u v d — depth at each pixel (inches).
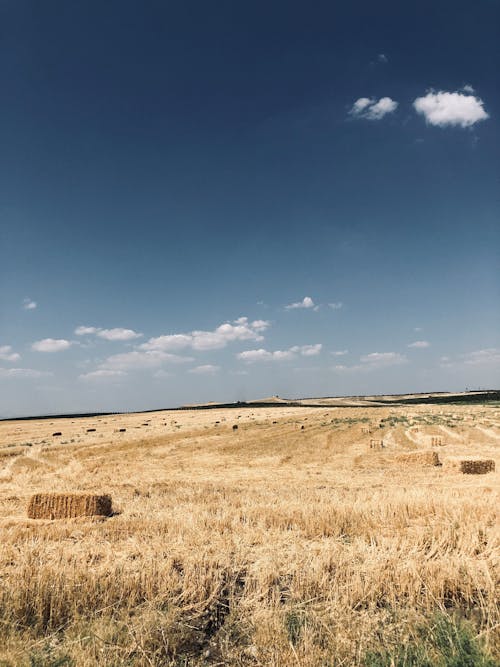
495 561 263.4
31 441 1724.9
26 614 221.1
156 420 3024.1
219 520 388.5
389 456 1100.5
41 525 429.1
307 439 1588.3
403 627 203.0
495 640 189.6
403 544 294.0
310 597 234.4
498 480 707.4
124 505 542.0
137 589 243.3
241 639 206.8
